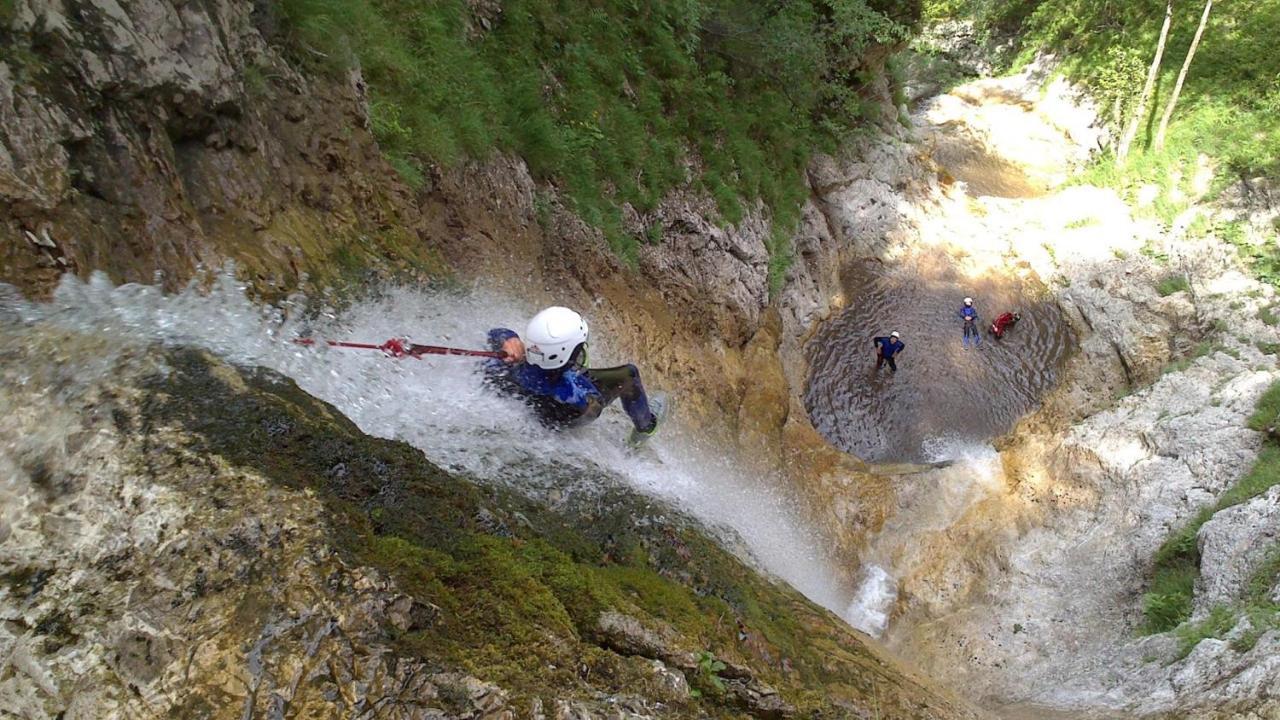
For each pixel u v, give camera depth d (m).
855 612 9.41
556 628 3.03
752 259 12.48
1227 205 16.08
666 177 11.13
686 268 10.82
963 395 14.01
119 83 3.99
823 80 16.98
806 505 10.30
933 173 18.95
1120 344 14.41
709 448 8.53
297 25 5.73
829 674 3.98
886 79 20.25
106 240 3.73
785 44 14.52
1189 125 18.50
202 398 3.30
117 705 2.40
